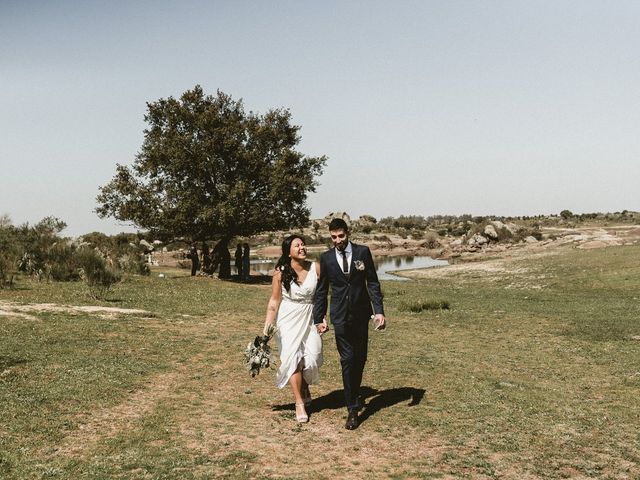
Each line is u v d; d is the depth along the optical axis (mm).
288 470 5090
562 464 5293
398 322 15484
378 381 8594
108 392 7527
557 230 111125
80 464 5148
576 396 7703
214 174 34969
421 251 91500
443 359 10242
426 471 5086
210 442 5820
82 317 13898
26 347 9945
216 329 13773
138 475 4914
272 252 85250
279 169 35000
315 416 6816
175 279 29828
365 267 6500
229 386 8258
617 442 5875
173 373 8945
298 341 6723
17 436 5793
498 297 23578
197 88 36031
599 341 11992
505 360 10172
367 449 5672
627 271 29203
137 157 35188
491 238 81250
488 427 6340
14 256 26000
